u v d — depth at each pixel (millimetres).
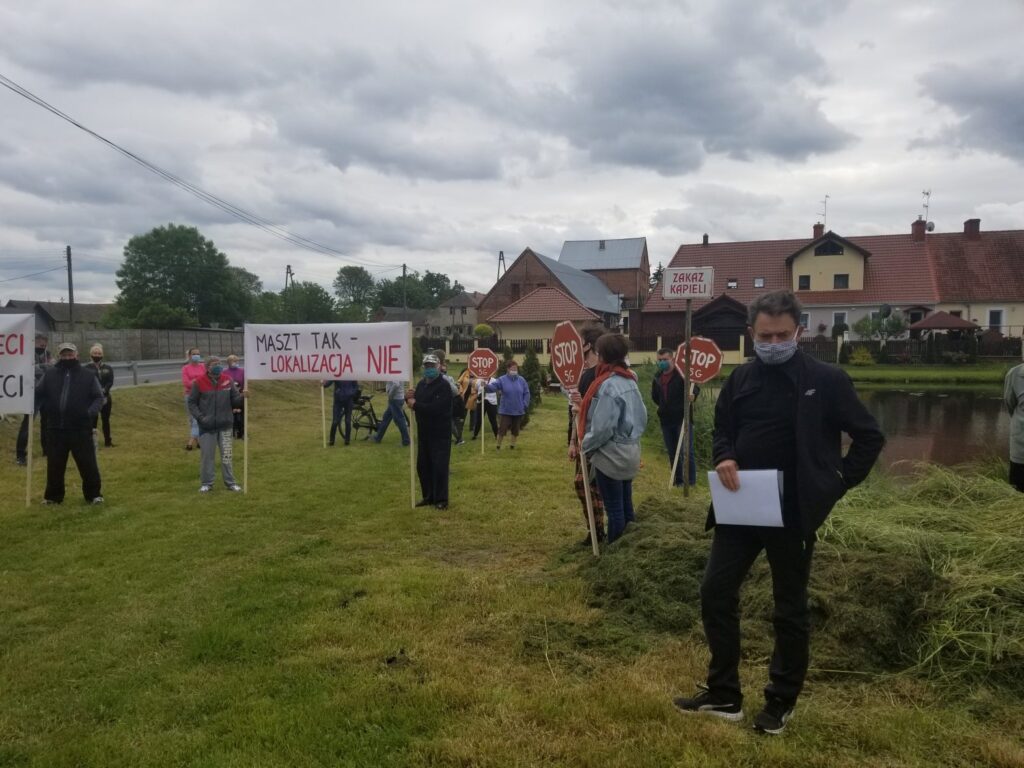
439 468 8305
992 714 3527
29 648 4559
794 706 3471
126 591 5578
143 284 75812
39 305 66688
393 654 4340
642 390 21969
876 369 40656
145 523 7703
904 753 3201
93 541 7000
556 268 60781
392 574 5848
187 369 13305
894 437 18422
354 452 13391
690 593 4801
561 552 6500
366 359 8898
